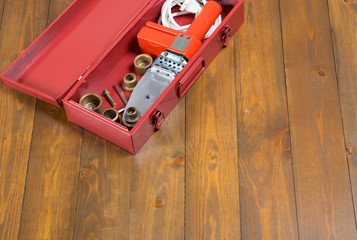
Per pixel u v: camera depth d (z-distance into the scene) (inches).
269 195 60.6
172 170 62.2
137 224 59.2
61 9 74.5
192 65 62.7
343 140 63.6
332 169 61.9
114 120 61.4
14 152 63.3
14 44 71.5
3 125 65.2
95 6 69.9
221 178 61.7
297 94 66.9
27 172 62.1
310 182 61.2
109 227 59.1
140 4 69.9
